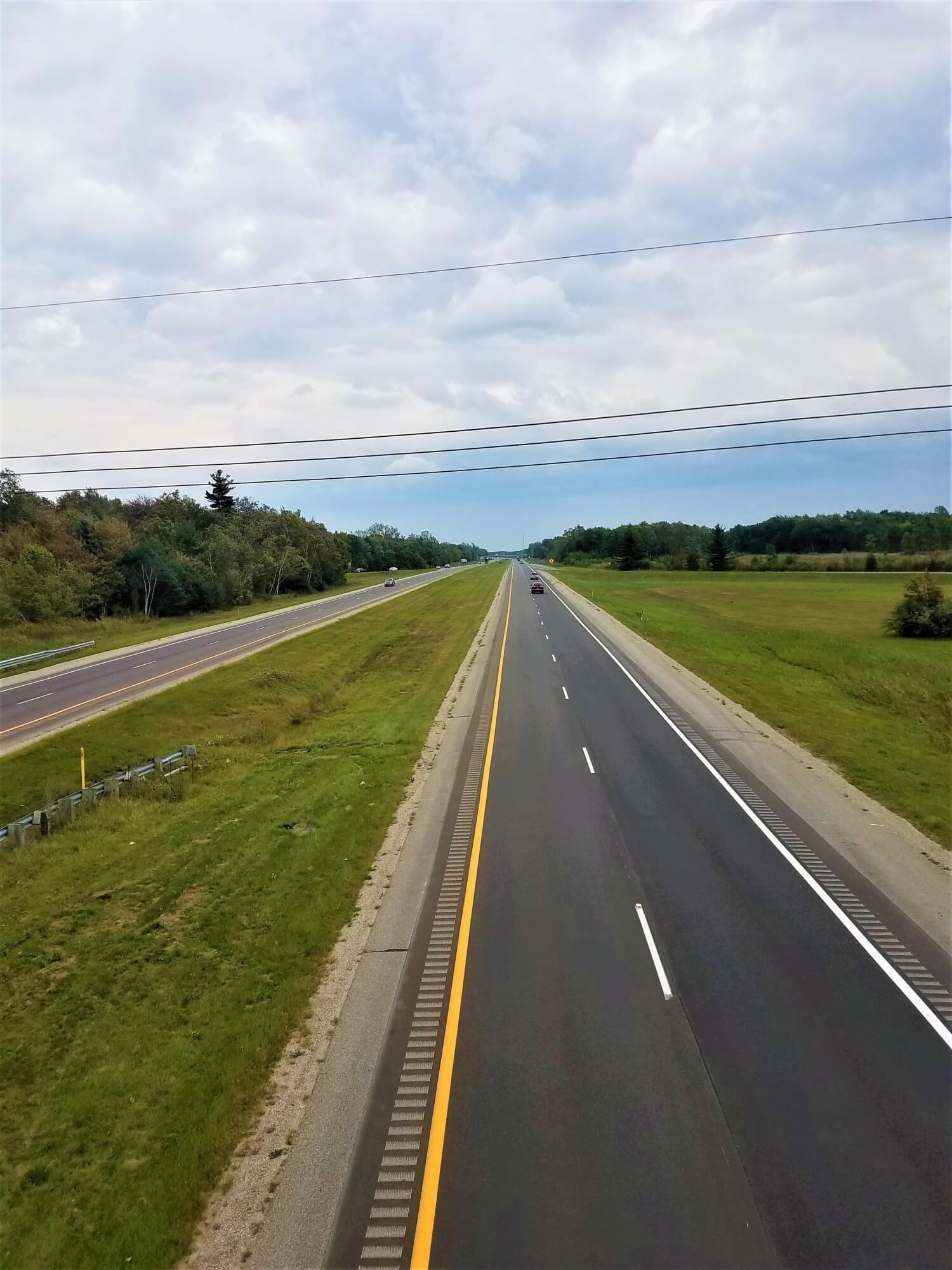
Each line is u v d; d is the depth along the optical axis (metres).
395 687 33.12
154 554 68.94
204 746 25.27
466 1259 5.98
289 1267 6.01
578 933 11.09
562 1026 8.94
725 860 13.60
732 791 17.36
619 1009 9.23
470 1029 8.91
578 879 12.88
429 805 16.73
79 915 12.69
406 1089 7.94
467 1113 7.57
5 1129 7.84
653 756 20.11
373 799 17.02
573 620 53.09
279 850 14.48
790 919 11.45
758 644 46.44
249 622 57.78
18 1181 7.09
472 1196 6.59
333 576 115.38
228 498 126.25
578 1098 7.73
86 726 25.47
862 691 32.19
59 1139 7.55
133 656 40.84
